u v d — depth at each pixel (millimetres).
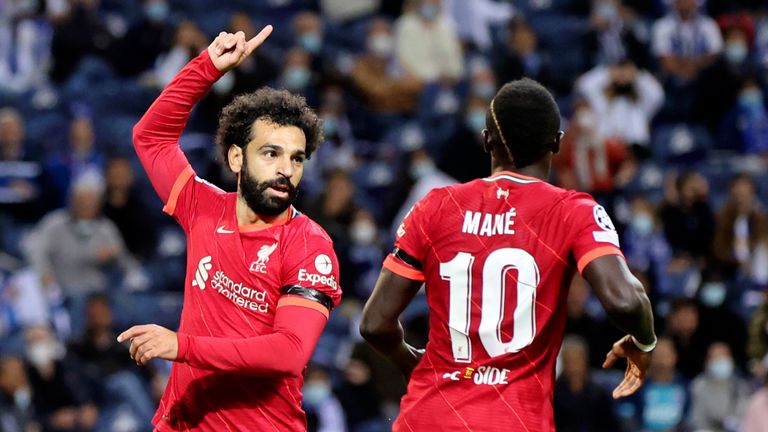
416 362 17141
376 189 50594
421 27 57562
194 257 17031
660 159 54094
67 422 36719
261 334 16672
